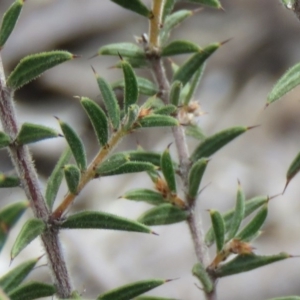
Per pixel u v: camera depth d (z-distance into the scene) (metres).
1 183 0.39
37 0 1.77
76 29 1.72
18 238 0.38
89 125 1.47
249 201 0.42
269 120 1.41
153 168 0.39
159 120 0.39
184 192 0.42
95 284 0.96
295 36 1.70
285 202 1.18
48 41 1.71
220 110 1.50
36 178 0.39
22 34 1.70
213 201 1.18
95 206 1.22
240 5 1.80
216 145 0.42
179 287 1.02
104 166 0.39
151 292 1.00
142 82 0.42
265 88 1.58
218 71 1.65
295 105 1.43
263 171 1.27
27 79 0.39
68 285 0.39
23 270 0.39
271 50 1.69
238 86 1.61
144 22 1.74
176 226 1.12
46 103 1.57
